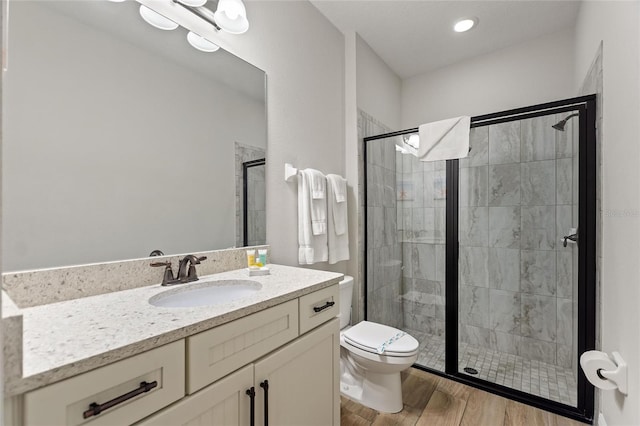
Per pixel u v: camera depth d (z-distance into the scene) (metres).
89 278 1.02
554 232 2.06
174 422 0.73
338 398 1.32
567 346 2.08
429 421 1.64
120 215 1.12
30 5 0.92
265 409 0.95
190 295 1.18
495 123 2.07
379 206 2.54
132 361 0.66
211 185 1.43
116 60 1.11
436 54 2.67
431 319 2.52
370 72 2.56
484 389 1.93
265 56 1.69
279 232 1.76
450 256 2.32
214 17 1.32
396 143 2.48
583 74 1.94
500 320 2.30
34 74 0.92
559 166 1.98
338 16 2.17
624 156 1.17
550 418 1.66
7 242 0.87
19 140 0.89
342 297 1.97
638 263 1.01
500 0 2.00
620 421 1.21
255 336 0.94
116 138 1.11
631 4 1.09
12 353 0.51
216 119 1.45
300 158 1.92
